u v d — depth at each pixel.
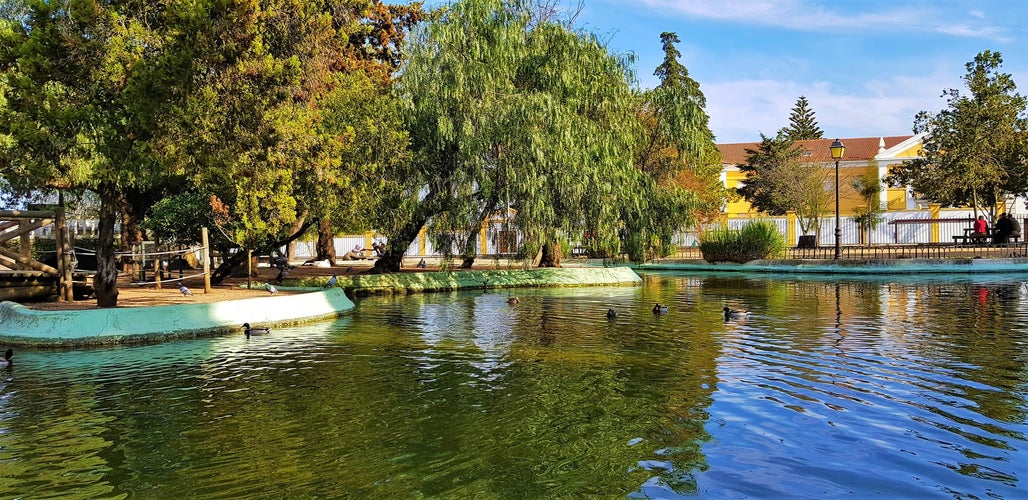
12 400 8.80
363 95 23.30
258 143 15.12
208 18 13.05
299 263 39.19
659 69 61.28
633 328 14.66
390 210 24.66
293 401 8.55
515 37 23.42
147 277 25.56
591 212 23.61
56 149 14.34
